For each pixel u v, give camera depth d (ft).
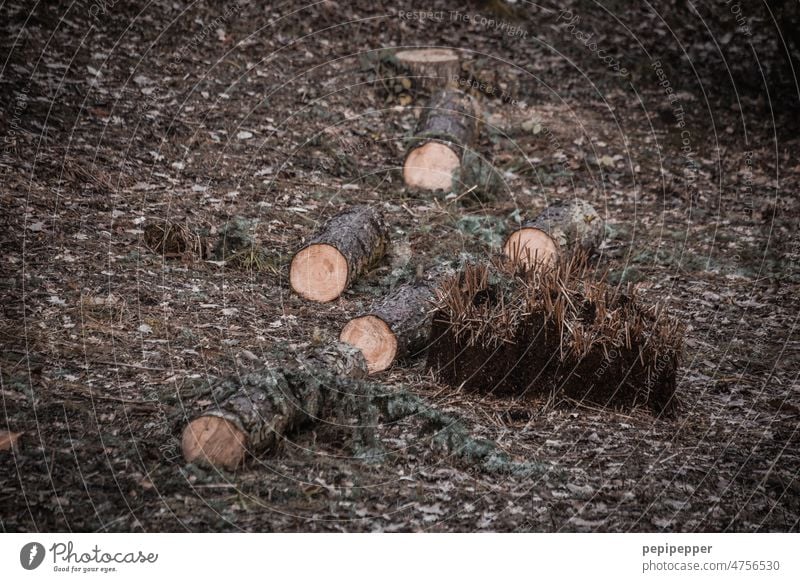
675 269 33.37
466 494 18.45
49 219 29.94
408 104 45.96
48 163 33.86
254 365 22.62
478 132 43.65
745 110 50.83
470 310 22.81
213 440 18.07
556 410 21.97
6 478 17.58
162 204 32.99
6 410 19.76
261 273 29.30
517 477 19.07
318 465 18.80
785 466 20.21
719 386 24.43
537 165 42.42
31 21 43.57
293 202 35.37
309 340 25.05
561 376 22.25
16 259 27.17
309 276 27.81
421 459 19.45
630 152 45.37
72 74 41.52
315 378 20.13
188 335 24.29
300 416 19.75
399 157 41.32
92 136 37.22
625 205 39.81
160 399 20.76
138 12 47.57
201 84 44.32
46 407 20.07
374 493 18.17
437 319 23.31
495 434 20.74
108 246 29.01
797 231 37.60
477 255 28.60
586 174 42.47
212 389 20.70
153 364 22.62
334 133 42.04
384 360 23.34
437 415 20.72
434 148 37.73
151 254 29.07
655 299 30.37
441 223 34.68
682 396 23.53
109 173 34.63
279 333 25.35
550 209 33.09
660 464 19.95
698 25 55.01
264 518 17.11
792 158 45.75
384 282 29.07
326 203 35.76
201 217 32.48
